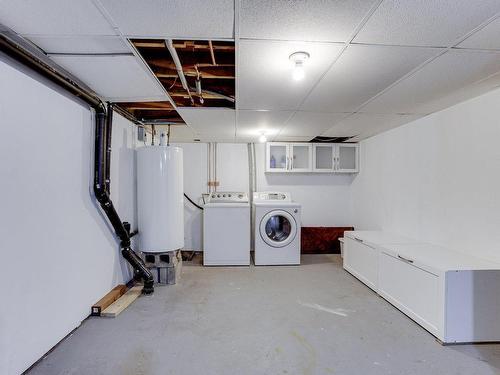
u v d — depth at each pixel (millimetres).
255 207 4098
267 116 3055
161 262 3246
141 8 1265
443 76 1983
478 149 2373
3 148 1511
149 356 1862
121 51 1705
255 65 1821
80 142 2225
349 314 2484
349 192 5039
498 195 2201
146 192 3139
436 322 2088
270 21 1351
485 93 2303
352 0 1184
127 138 3125
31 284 1711
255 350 1945
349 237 3611
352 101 2525
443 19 1320
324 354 1904
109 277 2689
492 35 1459
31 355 1711
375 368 1765
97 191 2381
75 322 2164
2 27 1438
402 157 3449
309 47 1595
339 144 4656
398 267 2559
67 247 2061
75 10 1288
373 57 1707
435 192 2875
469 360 1847
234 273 3637
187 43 1695
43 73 1679
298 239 4039
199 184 4816
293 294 2934
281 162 4695
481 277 2029
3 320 1517
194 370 1733
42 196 1803
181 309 2568
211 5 1232
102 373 1688
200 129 3727
